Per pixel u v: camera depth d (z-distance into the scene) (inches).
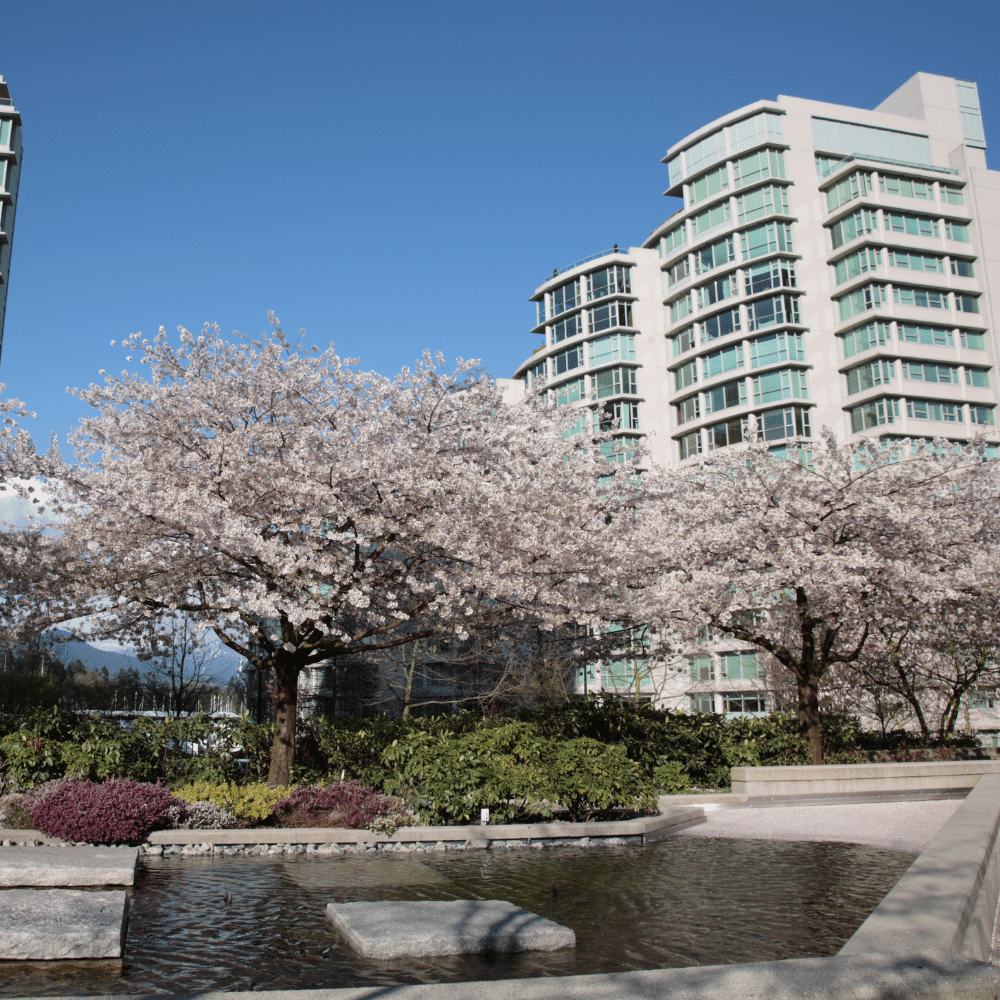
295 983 213.2
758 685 1877.5
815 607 743.1
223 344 627.2
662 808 578.2
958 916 177.9
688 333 2449.6
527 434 708.0
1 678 1392.7
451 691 1539.1
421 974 220.5
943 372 2182.6
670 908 306.3
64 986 211.0
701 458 848.3
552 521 587.5
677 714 799.1
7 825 444.8
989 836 297.3
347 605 642.2
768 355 2242.9
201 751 585.3
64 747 506.9
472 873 383.2
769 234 2290.8
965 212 2292.1
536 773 506.9
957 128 2468.0
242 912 296.2
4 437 557.6
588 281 2588.6
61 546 604.4
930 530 707.4
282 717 578.6
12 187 2142.0
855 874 379.6
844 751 855.1
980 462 823.7
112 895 281.9
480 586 567.8
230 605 546.0
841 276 2263.8
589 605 615.5
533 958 236.7
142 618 636.1
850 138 2401.6
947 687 1138.0
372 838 453.7
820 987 136.7
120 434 611.8
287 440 602.5
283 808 481.7
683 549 756.0
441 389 640.4
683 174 2481.5
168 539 558.6
